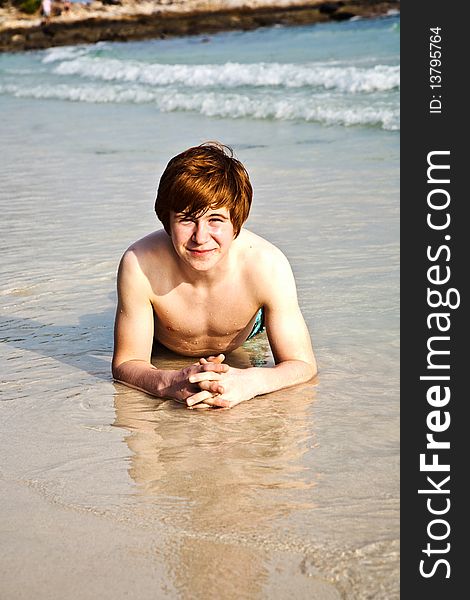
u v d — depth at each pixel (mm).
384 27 23703
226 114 10945
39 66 21391
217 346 3771
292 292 3543
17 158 9086
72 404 3398
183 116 11305
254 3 33719
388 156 7809
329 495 2617
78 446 3029
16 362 3873
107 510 2574
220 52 20828
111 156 8867
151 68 15641
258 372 3414
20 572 2283
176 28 30938
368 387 3449
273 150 8586
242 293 3531
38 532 2471
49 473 2830
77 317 4402
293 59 16750
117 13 33969
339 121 9727
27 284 4898
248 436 3062
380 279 4648
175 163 3189
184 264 3475
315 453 2908
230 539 2389
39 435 3131
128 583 2213
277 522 2467
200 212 3150
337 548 2324
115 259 5254
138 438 3078
